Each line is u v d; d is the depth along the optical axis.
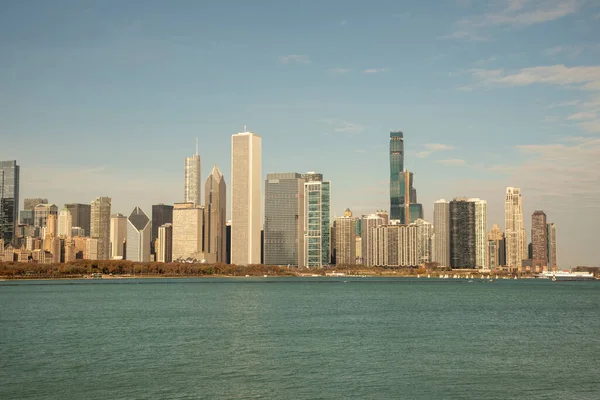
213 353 138.75
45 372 117.25
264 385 107.31
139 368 121.19
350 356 135.25
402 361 129.38
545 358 133.88
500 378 113.31
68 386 106.19
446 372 118.44
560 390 104.75
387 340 161.12
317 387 106.06
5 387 105.38
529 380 111.81
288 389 104.50
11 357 133.38
